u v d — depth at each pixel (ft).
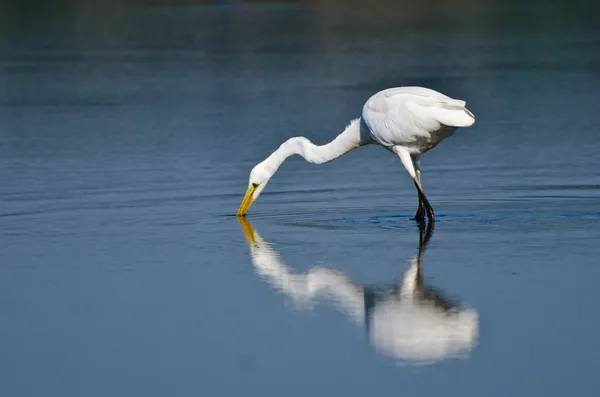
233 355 33.55
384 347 33.83
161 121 80.33
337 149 53.93
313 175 62.08
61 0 180.75
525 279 40.16
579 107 82.43
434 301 37.93
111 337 35.35
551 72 100.78
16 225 50.78
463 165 63.67
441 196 55.72
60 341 35.09
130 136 74.54
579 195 54.75
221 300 38.88
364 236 47.67
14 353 34.14
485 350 33.19
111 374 32.30
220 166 64.28
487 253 44.04
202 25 144.66
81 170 63.52
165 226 50.34
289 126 77.20
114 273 42.68
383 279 40.86
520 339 33.99
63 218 52.03
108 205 54.65
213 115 82.53
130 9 166.61
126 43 129.08
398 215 51.85
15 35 139.13
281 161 53.52
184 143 71.77
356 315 36.78
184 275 42.19
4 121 81.51
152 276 42.14
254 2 172.35
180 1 174.50
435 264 42.65
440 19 148.77
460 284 39.83
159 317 37.19
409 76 100.17
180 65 111.24
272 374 32.04
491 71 102.37
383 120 50.62
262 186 53.16
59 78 103.76
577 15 149.07
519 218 50.21
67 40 132.67
